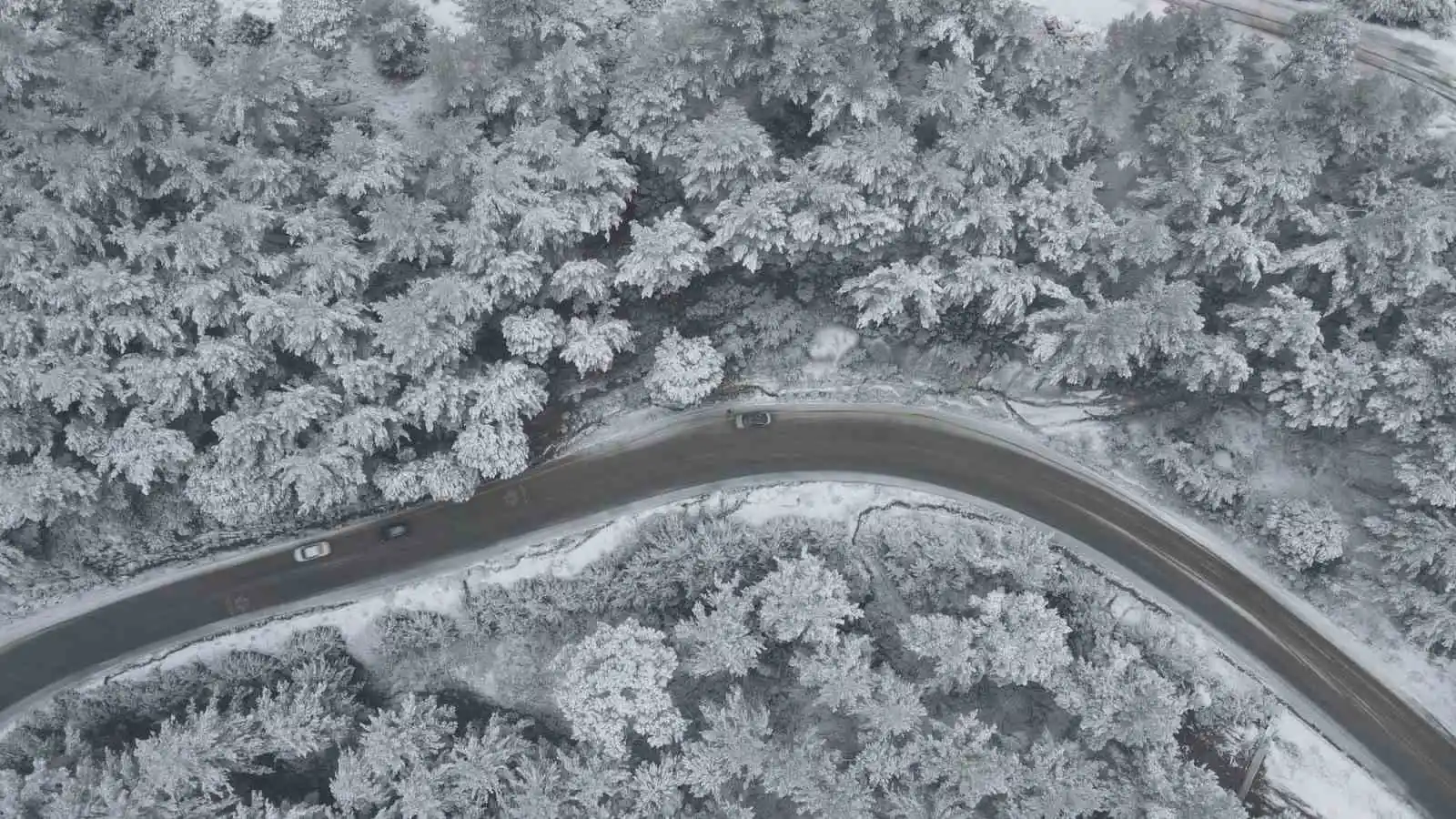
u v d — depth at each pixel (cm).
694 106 4359
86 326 3994
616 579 4509
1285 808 4391
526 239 4188
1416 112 4031
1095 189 4297
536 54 4303
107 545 4547
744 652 4125
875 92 4059
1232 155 4147
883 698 4103
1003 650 4047
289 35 4581
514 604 4528
